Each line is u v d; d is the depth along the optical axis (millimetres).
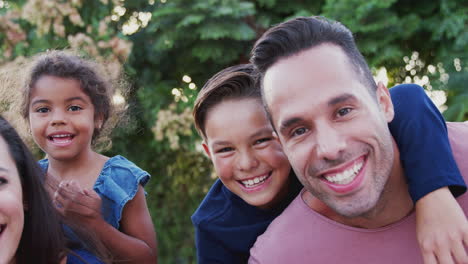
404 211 1458
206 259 2018
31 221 1602
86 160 2400
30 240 1599
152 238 2402
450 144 1549
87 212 2025
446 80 4469
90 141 2438
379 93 1466
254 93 1750
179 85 4848
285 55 1384
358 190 1361
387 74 4875
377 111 1384
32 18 3867
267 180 1804
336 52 1368
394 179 1447
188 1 4398
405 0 4582
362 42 4344
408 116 1519
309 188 1419
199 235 2031
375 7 4223
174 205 4520
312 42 1373
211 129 1788
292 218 1576
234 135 1746
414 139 1454
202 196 4465
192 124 4379
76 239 1791
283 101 1366
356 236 1466
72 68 2340
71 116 2297
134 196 2365
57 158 2293
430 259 1326
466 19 4316
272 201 1889
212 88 1757
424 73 4793
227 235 1931
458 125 1666
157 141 4426
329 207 1486
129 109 3291
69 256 1679
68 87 2295
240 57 4836
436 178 1377
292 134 1389
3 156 1497
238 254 1956
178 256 4531
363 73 1405
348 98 1329
